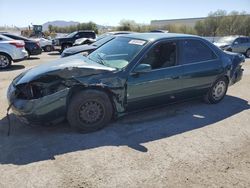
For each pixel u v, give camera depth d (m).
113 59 5.07
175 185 3.31
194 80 5.66
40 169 3.53
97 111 4.62
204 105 6.29
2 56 11.66
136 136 4.57
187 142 4.42
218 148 4.26
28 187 3.18
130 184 3.29
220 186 3.33
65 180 3.32
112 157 3.86
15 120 5.07
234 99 6.92
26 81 4.34
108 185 3.26
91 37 22.69
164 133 4.73
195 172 3.59
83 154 3.92
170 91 5.32
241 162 3.88
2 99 6.40
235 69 6.67
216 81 6.20
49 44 22.81
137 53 4.92
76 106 4.43
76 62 4.98
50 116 4.32
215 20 45.09
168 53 5.27
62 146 4.14
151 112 5.70
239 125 5.20
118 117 4.90
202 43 5.90
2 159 3.75
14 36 16.47
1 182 3.25
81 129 4.57
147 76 4.93
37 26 41.19
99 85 4.48
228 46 19.42
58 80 4.33
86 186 3.23
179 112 5.77
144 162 3.77
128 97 4.81
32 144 4.18
